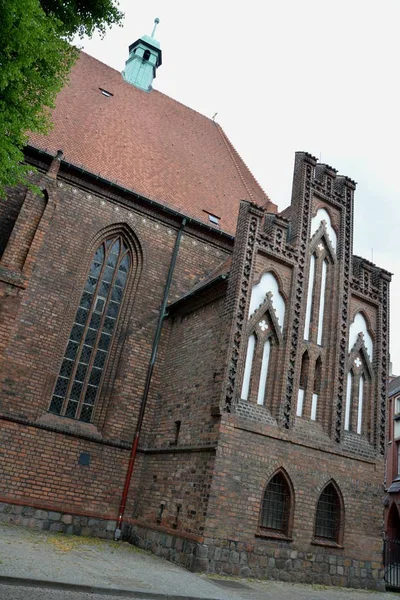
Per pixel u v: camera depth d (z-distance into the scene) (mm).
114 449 18375
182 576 12258
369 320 20359
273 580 14367
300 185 20000
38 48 10766
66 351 19000
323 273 19922
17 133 11383
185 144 28859
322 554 15773
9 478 16328
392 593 16688
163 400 19016
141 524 16750
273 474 15484
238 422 15211
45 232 17781
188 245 22562
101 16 13375
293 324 17672
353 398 18875
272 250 18000
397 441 41781
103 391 19266
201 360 17328
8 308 16219
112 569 11461
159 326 20594
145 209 21891
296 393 16922
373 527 17344
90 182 20859
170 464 16734
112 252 21203
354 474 17469
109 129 24984
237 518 14320
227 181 28859
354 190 21812
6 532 14133
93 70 28766
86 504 17297
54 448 17328
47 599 8039
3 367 17141
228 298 16750
